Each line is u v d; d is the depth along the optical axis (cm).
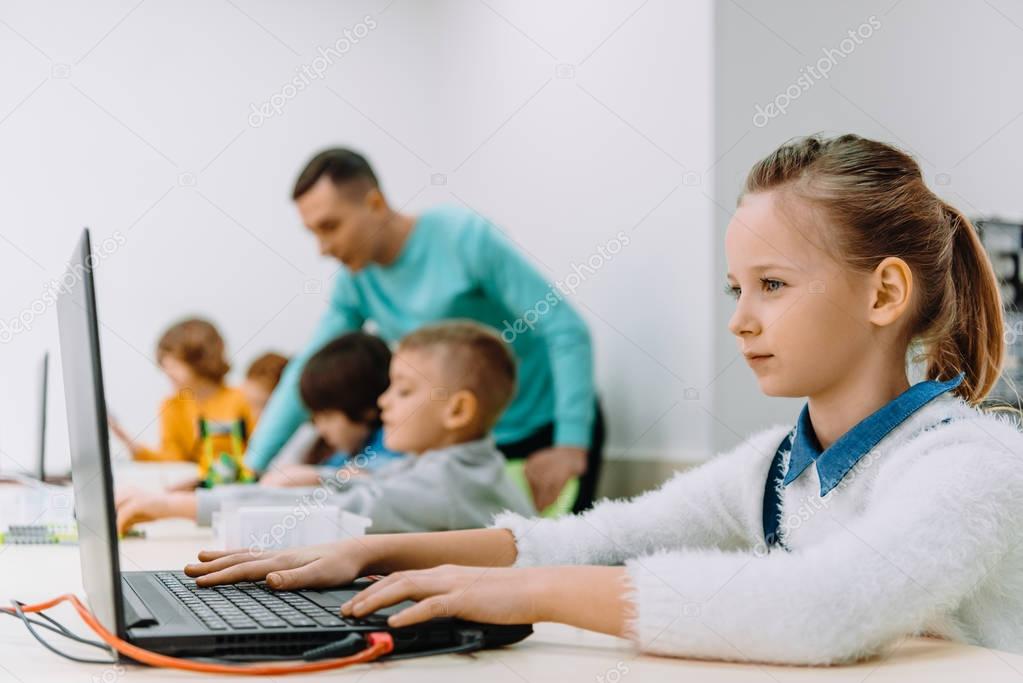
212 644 56
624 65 266
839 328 73
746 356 76
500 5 320
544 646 62
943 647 62
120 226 340
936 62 226
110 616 54
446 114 349
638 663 57
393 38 360
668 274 252
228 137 350
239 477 194
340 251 249
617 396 268
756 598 56
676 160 249
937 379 80
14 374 273
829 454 72
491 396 186
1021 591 64
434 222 247
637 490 258
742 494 85
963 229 81
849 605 56
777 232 73
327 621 60
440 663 57
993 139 225
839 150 76
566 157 290
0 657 60
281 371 312
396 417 185
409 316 254
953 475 61
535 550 81
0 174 331
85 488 63
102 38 341
